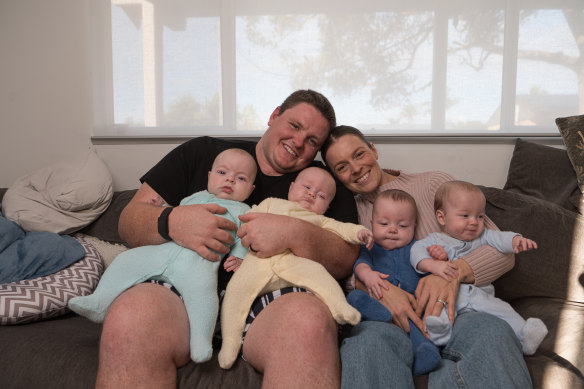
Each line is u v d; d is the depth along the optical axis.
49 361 1.13
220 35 2.24
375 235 1.50
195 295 1.16
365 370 0.98
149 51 2.29
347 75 2.18
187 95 2.28
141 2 2.29
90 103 2.35
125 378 0.95
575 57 2.02
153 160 2.30
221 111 2.26
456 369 1.05
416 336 1.20
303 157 1.59
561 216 1.58
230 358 1.08
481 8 2.07
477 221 1.42
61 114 2.38
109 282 1.18
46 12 2.37
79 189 1.91
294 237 1.24
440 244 1.43
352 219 1.52
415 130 2.14
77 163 2.05
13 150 2.44
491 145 2.08
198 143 1.66
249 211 1.33
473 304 1.31
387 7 2.13
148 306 1.04
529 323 1.15
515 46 2.05
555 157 1.86
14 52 2.41
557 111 2.04
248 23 2.22
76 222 1.89
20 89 2.41
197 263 1.22
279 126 1.56
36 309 1.38
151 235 1.31
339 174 1.65
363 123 2.18
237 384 1.04
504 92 2.07
